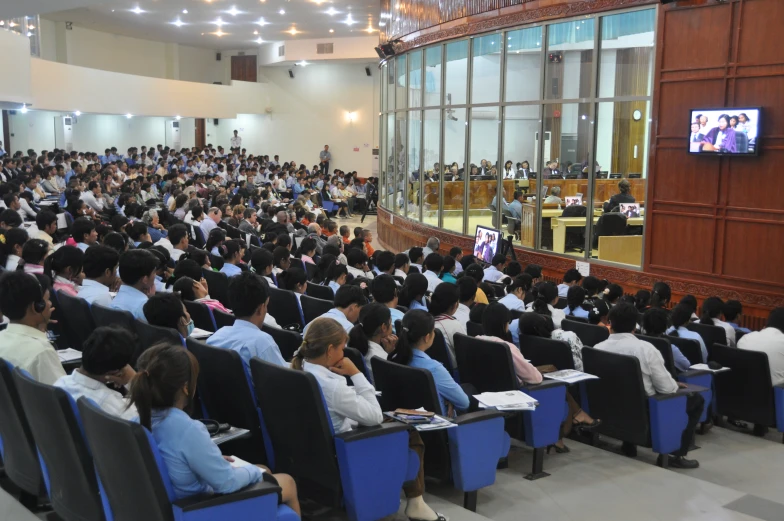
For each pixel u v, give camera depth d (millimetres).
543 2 10328
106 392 2834
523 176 11070
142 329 3953
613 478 4414
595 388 4734
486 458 3746
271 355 3646
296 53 26547
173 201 14234
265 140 29531
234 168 23594
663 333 5672
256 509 2580
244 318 3711
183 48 28266
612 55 9586
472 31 11734
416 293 5473
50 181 15273
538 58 10602
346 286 4652
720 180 8508
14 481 3361
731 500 4141
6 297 3334
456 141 12516
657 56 8992
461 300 5898
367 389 3305
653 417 4527
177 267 5574
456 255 9586
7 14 9539
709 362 5496
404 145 14758
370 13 21078
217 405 3574
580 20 9922
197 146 28906
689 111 8633
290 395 3109
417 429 3240
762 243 8227
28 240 5777
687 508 4012
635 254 9594
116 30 24672
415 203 14242
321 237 12062
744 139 8117
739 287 8453
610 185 9797
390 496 3238
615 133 9680
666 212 9086
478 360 4352
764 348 5488
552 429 4352
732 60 8281
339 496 3156
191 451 2480
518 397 3855
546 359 4820
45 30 22406
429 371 3545
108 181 15680
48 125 21906
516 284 6500
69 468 2789
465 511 3666
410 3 13914
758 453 5184
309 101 28922
